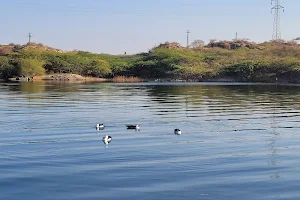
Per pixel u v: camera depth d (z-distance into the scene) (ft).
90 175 43.16
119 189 38.68
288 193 37.68
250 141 63.05
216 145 59.72
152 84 289.53
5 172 44.24
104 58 505.66
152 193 37.60
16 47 629.92
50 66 428.56
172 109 111.04
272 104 125.29
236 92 187.11
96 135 68.39
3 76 409.69
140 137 66.59
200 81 365.81
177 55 447.42
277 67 339.36
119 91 197.77
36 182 40.73
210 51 523.70
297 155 53.01
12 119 88.02
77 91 196.65
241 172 44.62
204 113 101.09
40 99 144.77
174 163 48.47
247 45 583.58
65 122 83.87
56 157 51.47
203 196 36.86
